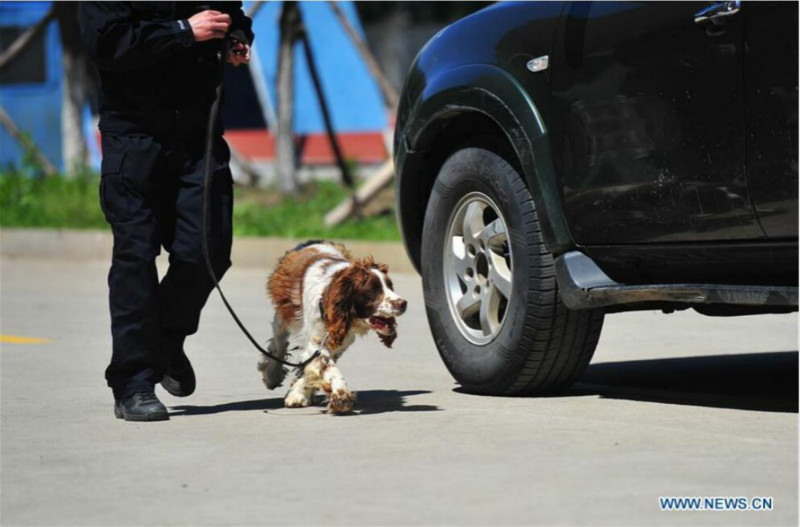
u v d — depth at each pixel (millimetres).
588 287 10320
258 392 12008
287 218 30125
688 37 9625
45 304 20172
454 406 10820
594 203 10398
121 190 10344
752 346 15016
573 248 10688
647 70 9898
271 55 37281
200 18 10180
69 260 29312
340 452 8922
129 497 7766
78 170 34906
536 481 7914
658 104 9844
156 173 10430
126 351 10398
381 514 7234
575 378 11250
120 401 10508
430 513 7234
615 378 12703
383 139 36500
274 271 11258
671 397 11273
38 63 39125
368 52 31656
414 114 11938
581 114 10398
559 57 10578
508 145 11203
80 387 12312
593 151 10344
